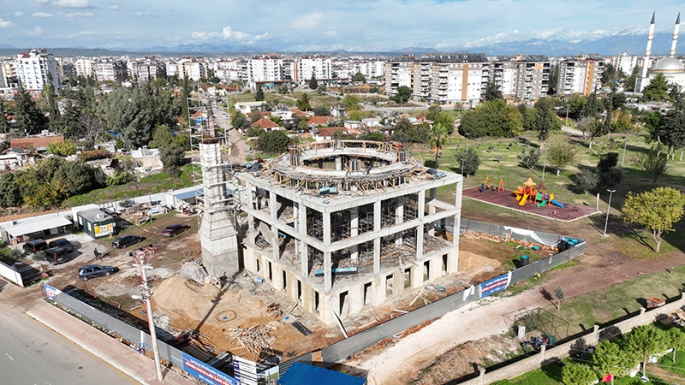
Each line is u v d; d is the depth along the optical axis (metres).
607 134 159.62
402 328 47.91
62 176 99.44
